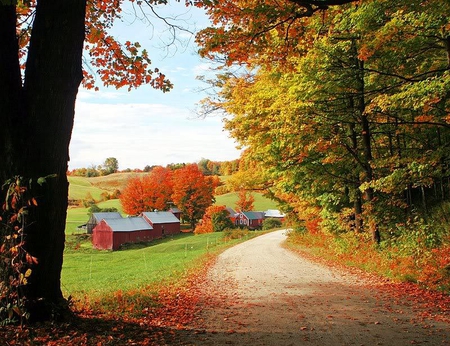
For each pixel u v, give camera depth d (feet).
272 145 62.75
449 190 63.93
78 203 383.86
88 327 20.11
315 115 54.24
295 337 20.88
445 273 34.73
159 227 228.43
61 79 19.65
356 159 56.95
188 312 27.55
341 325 23.20
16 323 18.11
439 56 45.62
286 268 55.98
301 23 30.68
